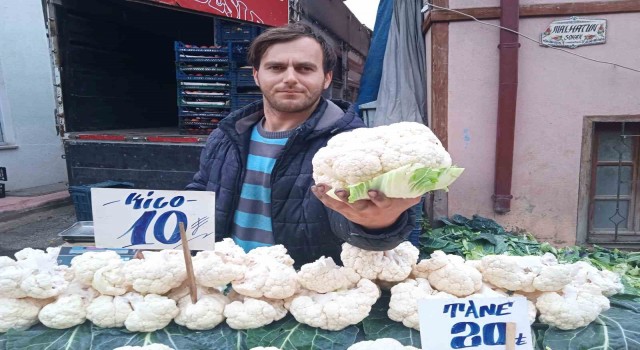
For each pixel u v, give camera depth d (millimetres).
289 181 1845
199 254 1404
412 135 1188
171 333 1330
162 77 8688
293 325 1349
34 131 8719
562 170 4215
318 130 1823
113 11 6578
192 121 5449
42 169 8930
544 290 1323
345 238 1365
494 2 4051
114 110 6949
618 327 1316
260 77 1843
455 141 4316
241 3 4457
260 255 1479
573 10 3932
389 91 4746
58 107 5609
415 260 1432
